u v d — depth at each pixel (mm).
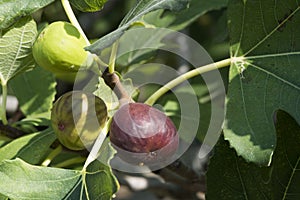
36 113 914
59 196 744
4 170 746
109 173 718
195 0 968
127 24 728
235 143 754
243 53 789
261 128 762
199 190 935
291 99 774
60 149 804
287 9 783
